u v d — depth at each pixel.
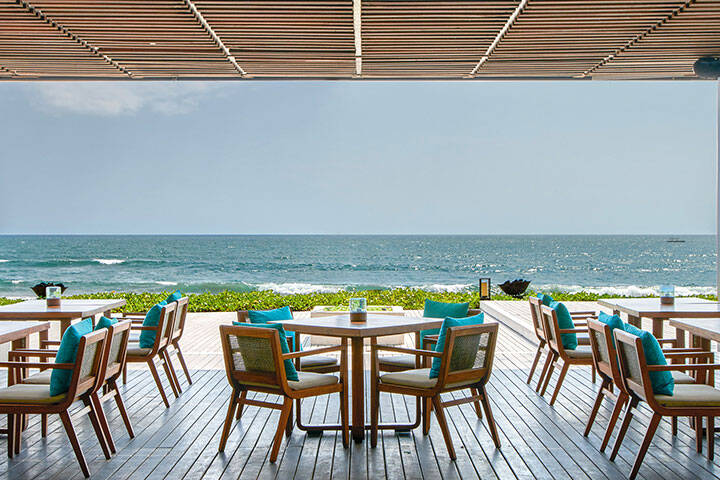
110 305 5.85
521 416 4.75
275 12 4.61
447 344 3.79
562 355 4.97
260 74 6.41
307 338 7.92
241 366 3.95
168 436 4.30
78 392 3.56
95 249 54.53
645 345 3.45
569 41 5.27
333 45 5.39
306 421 4.64
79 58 5.74
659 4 4.46
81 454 3.54
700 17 4.70
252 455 3.92
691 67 6.08
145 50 5.52
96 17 4.69
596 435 4.29
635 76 6.46
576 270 43.66
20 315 5.24
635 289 31.75
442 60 5.84
